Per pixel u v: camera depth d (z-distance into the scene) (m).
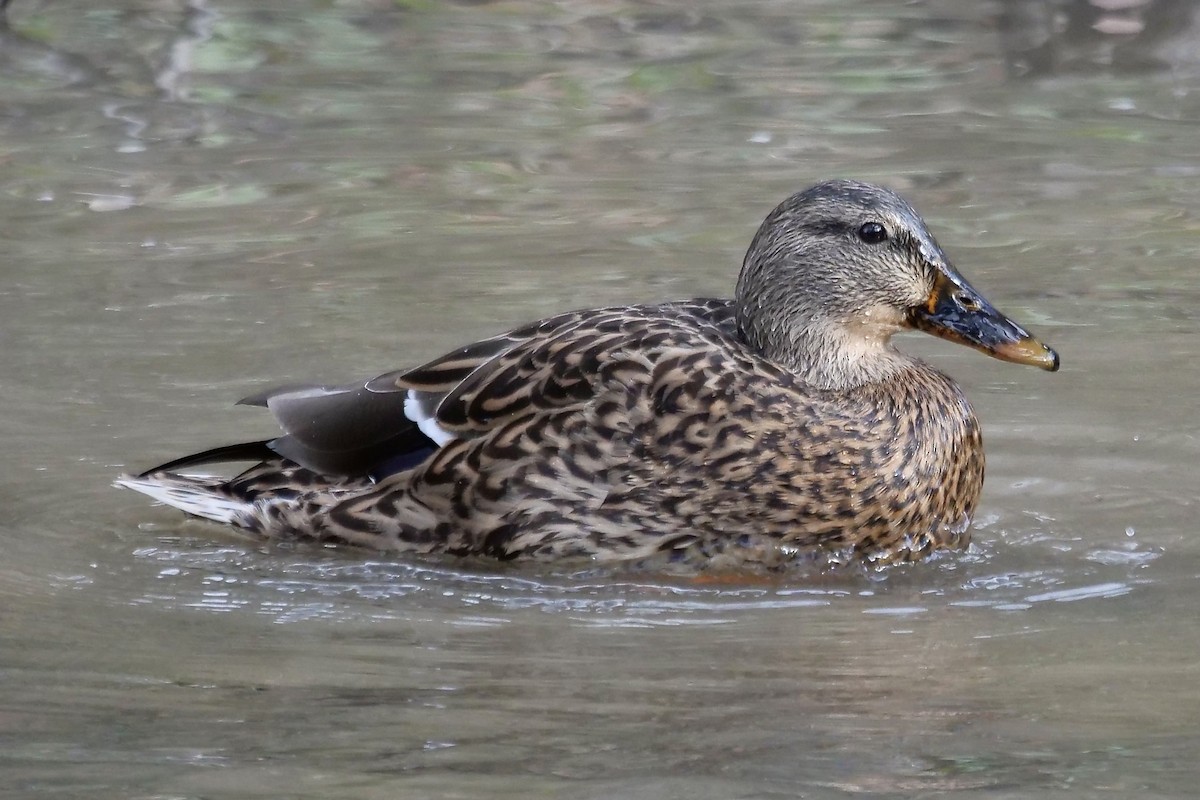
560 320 11.88
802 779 7.84
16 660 9.42
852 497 11.25
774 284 11.91
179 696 8.91
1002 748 8.20
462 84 23.33
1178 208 18.39
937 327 11.95
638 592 10.78
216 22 25.95
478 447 11.38
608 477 11.19
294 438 11.90
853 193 11.93
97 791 7.71
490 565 11.37
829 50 24.88
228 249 17.34
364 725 8.52
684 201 18.66
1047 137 20.92
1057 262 16.92
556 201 18.73
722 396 11.22
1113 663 9.38
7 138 20.83
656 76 23.67
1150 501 12.27
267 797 7.65
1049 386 14.33
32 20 25.59
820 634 9.97
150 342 15.02
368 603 10.53
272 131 21.31
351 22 26.16
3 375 14.33
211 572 11.09
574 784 7.78
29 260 17.00
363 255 17.17
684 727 8.51
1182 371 14.45
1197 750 8.13
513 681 9.17
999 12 26.47
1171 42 24.70
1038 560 11.34
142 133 21.17
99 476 12.66
